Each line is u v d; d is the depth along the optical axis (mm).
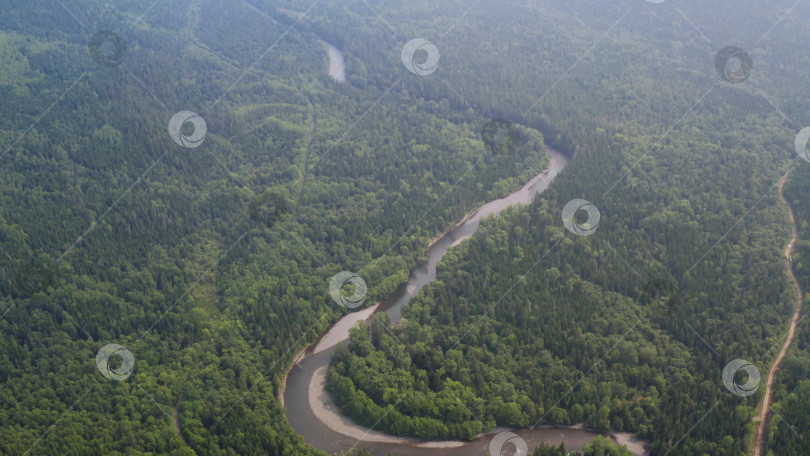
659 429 176750
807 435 171125
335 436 184750
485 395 188500
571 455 169875
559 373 191875
